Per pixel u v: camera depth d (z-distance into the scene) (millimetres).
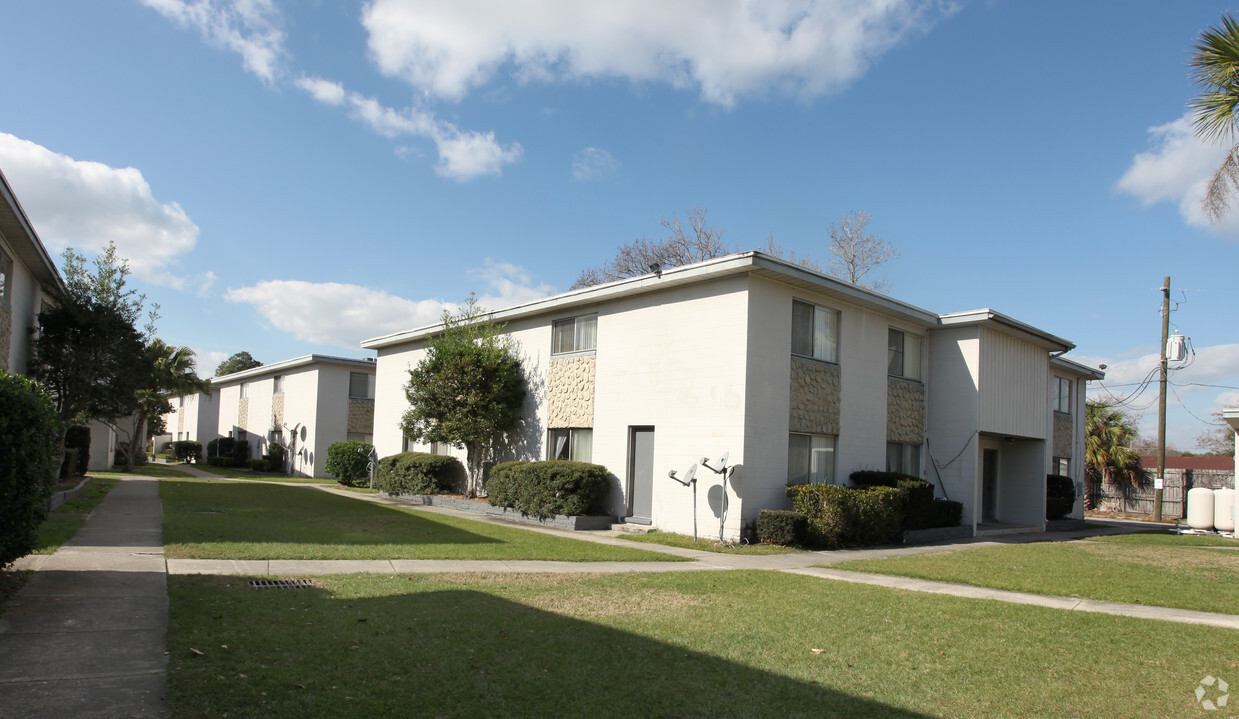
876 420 17109
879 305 16766
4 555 6410
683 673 5383
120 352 17984
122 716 4039
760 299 14500
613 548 12469
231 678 4703
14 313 15305
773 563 11609
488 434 19828
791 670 5574
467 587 8195
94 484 19672
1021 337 19812
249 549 9734
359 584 8008
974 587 9836
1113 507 31062
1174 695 5215
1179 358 25266
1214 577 11250
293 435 33438
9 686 4402
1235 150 11680
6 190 11992
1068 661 6031
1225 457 40125
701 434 14734
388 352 26484
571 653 5742
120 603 6418
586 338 18000
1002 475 21578
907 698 5027
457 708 4434
